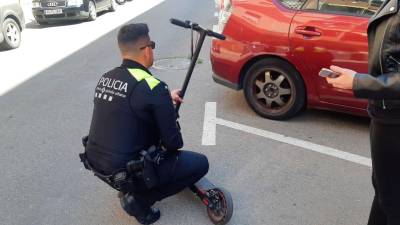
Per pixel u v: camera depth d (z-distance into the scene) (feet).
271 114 15.51
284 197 11.01
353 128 14.79
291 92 14.89
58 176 12.36
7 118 16.96
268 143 13.87
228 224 10.05
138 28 8.84
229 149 13.56
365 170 12.14
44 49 29.76
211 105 17.24
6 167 12.96
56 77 22.56
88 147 9.32
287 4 14.51
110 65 24.53
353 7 13.24
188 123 15.56
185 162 9.86
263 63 15.08
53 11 39.22
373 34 6.29
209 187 10.15
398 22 5.78
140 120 8.73
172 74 21.81
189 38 30.48
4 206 11.05
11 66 25.40
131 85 8.64
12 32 30.19
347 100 13.83
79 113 17.17
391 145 6.34
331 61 13.52
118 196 10.43
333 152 13.16
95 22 40.32
